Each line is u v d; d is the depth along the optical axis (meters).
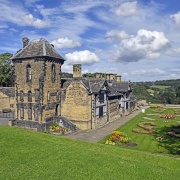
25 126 39.94
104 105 46.81
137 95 124.12
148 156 19.81
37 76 38.97
